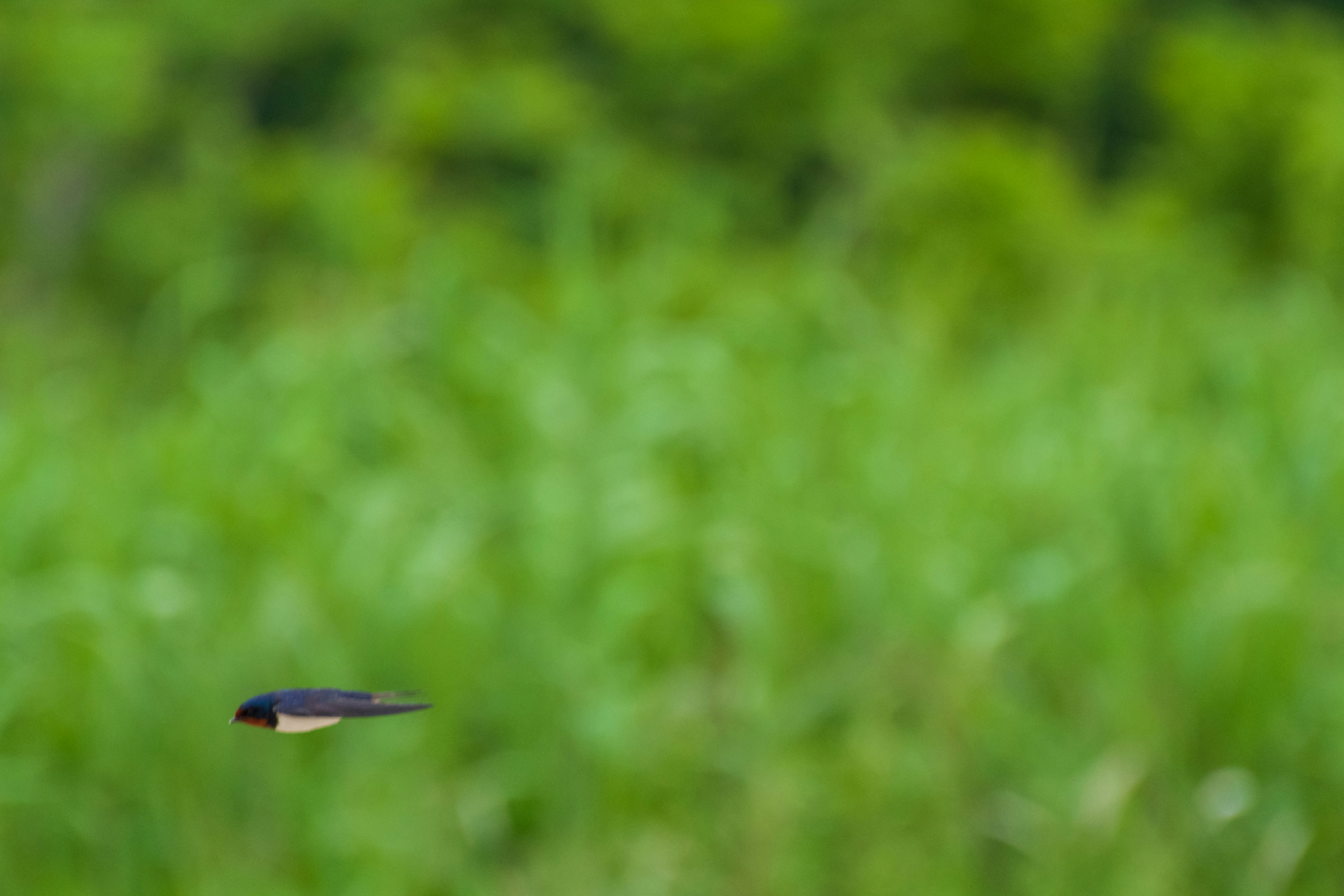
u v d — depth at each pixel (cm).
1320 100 4034
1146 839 1554
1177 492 1830
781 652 1711
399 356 2164
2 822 1533
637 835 1590
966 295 3059
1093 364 2289
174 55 5562
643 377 2055
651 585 1773
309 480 1895
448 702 1644
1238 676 1638
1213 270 3114
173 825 1542
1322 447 1917
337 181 4159
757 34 4234
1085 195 4528
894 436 2009
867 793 1595
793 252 3316
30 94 4581
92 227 4712
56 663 1617
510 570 1812
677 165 4131
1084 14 4475
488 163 4525
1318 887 1562
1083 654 1722
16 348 2503
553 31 5288
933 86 4603
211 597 1727
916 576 1769
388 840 1544
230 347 2438
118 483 1911
